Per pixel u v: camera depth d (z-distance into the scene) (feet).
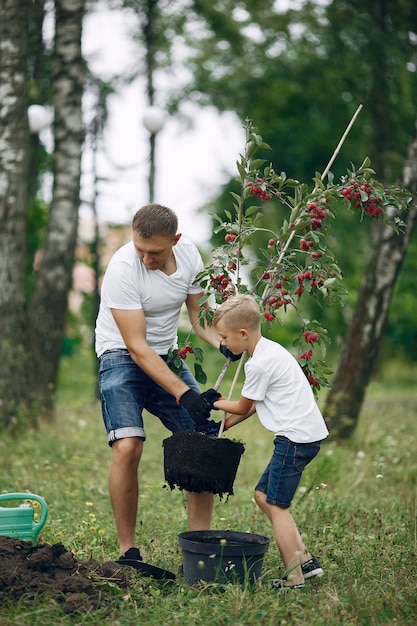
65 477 26.18
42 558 14.80
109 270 16.67
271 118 76.33
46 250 39.11
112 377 16.97
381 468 26.66
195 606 14.03
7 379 34.19
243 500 23.40
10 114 34.68
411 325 79.20
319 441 15.87
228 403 15.99
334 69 66.54
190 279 17.34
